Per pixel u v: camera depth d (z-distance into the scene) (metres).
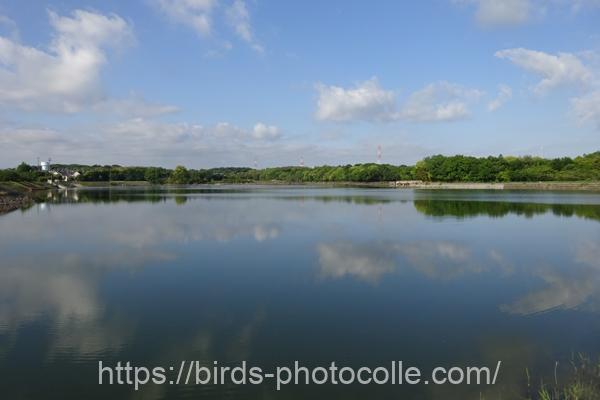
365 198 74.81
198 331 12.70
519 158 153.88
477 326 12.97
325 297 15.88
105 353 11.27
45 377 10.00
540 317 13.68
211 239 28.45
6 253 24.02
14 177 119.69
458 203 59.53
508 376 9.87
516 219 39.03
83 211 50.41
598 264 20.94
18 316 13.97
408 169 183.50
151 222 38.19
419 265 20.77
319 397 9.20
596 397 8.70
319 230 32.44
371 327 12.96
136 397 9.19
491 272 19.38
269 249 24.86
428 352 11.24
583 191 95.88
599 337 12.01
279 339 12.12
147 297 15.98
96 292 16.61
